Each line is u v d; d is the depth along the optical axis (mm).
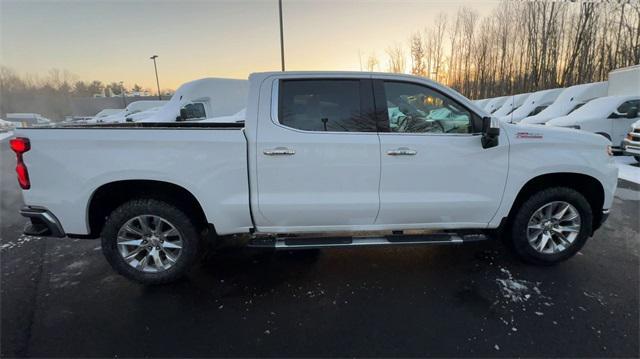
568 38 24406
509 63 28078
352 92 2908
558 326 2387
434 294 2803
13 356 2158
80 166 2721
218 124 3998
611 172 3119
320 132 2848
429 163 2908
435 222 3072
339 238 3031
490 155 2949
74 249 3818
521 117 14742
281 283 3016
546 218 3219
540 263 3242
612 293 2771
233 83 12602
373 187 2910
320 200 2883
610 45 23266
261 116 2826
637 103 9156
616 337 2268
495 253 3537
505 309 2588
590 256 3430
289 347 2240
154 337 2344
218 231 2916
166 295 2861
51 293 2896
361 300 2742
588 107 9805
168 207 2885
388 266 3281
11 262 3498
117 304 2732
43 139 2709
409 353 2166
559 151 3029
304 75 2896
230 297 2818
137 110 23828
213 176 2787
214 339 2324
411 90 2965
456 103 2969
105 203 3020
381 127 2910
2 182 7988
